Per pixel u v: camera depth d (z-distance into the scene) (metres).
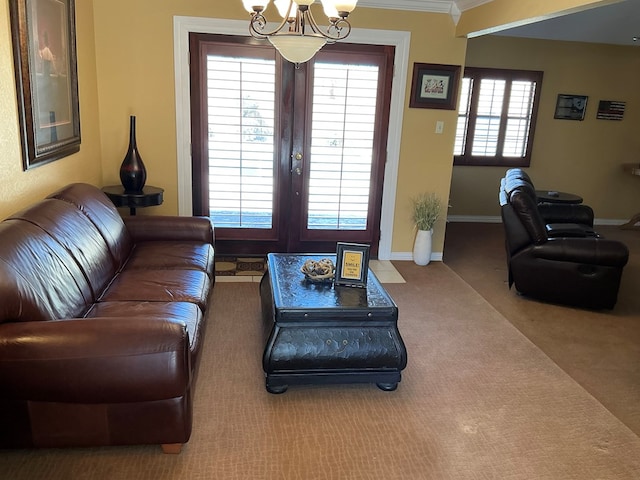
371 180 4.79
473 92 6.39
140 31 4.14
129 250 3.38
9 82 2.57
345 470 2.14
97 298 2.63
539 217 3.98
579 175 6.89
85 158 3.89
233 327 3.40
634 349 3.40
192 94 4.35
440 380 2.89
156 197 4.04
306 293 2.79
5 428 2.00
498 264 5.11
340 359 2.63
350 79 4.50
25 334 1.90
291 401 2.61
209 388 2.69
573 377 3.01
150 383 1.98
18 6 2.59
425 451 2.29
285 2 2.59
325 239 4.88
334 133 4.60
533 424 2.53
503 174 6.76
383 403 2.64
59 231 2.51
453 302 4.04
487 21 3.98
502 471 2.19
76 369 1.92
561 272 3.94
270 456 2.20
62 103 3.28
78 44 3.69
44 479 2.00
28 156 2.76
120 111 4.28
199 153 4.50
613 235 6.50
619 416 2.64
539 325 3.71
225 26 4.21
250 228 4.75
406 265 4.90
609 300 3.93
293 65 4.39
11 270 1.97
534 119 6.58
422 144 4.77
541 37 6.27
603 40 6.32
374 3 4.36
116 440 2.09
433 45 4.55
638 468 2.26
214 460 2.16
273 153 4.57
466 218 6.86
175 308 2.53
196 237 3.67
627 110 6.72
